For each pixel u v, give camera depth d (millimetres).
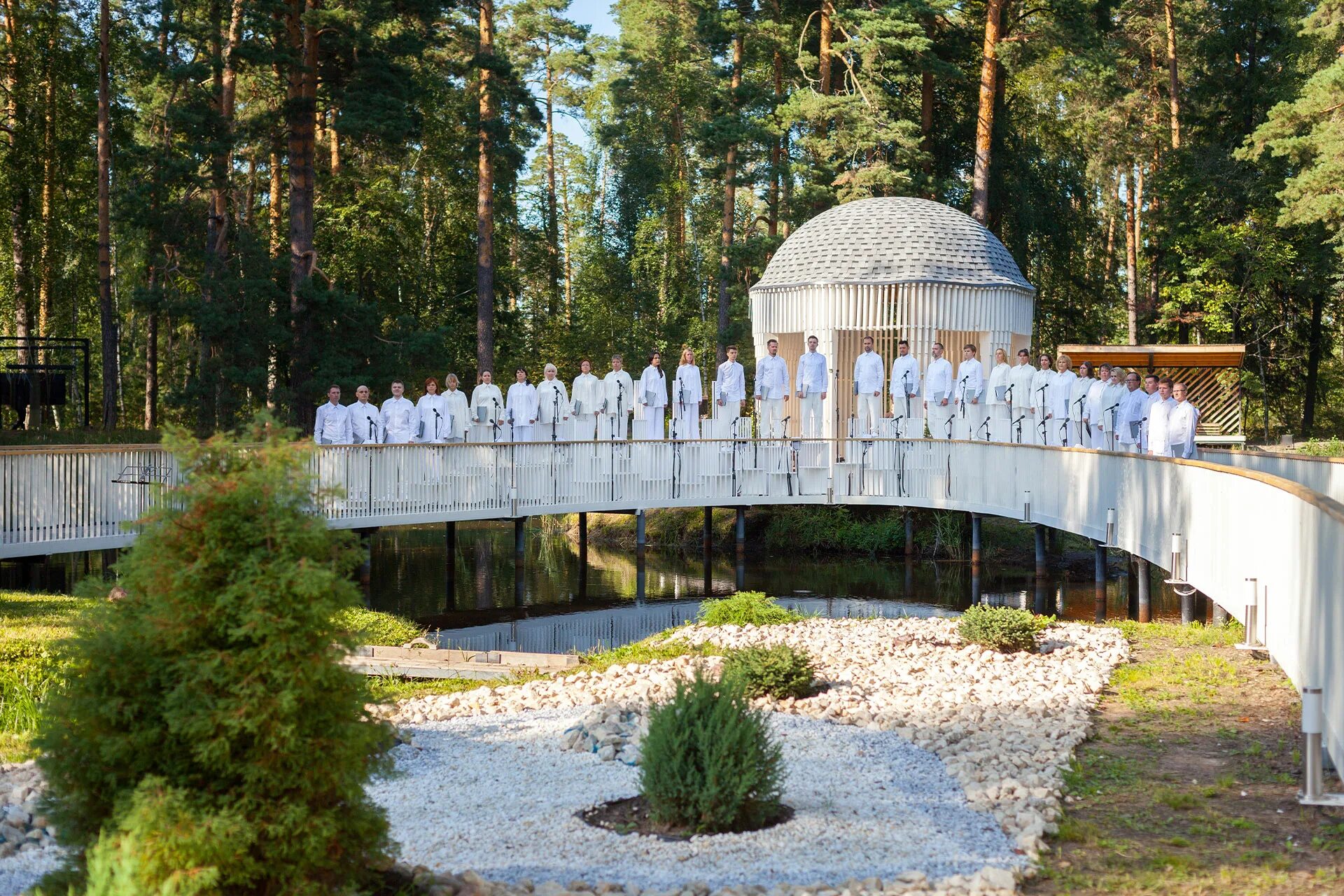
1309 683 7855
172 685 4738
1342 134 28484
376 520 18859
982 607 13367
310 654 4805
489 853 6285
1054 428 23438
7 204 35281
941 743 8484
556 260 53406
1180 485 13680
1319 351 41531
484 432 23375
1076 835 6387
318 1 29141
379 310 31078
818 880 5805
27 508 14805
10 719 9281
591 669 11906
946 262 28094
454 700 10430
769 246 36812
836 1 37812
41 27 35312
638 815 6941
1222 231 36250
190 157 30625
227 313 29453
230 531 4828
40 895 4695
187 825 4543
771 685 10227
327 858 4918
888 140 34594
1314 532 7730
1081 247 44875
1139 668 11305
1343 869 5742
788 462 24188
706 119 51125
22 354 35938
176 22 30234
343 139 39000
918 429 25344
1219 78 40625
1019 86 48500
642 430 24812
